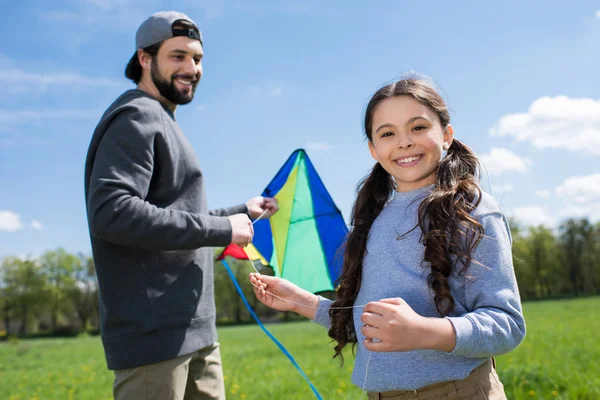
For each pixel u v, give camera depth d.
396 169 2.06
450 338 1.58
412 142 2.01
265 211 3.29
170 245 2.35
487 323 1.63
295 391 6.55
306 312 2.37
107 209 2.29
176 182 2.63
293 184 3.37
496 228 1.84
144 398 2.42
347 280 2.16
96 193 2.34
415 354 1.81
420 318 1.58
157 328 2.43
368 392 1.97
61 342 36.25
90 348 24.97
